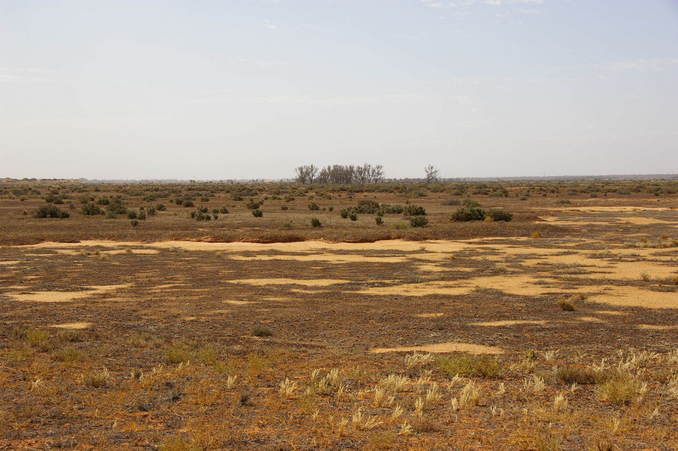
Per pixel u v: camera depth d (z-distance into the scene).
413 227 54.34
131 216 64.56
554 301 22.98
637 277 28.91
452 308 21.66
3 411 9.93
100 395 11.10
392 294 24.81
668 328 18.17
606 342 16.36
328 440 8.77
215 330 17.95
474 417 9.98
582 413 10.05
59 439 8.66
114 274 30.67
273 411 10.23
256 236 47.00
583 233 52.66
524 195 118.81
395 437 8.91
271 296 24.31
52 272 31.34
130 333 17.20
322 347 15.87
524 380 12.38
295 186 191.38
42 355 14.16
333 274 30.70
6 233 48.38
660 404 10.68
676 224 60.31
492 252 40.03
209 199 107.25
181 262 35.50
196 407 10.43
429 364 13.91
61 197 102.25
